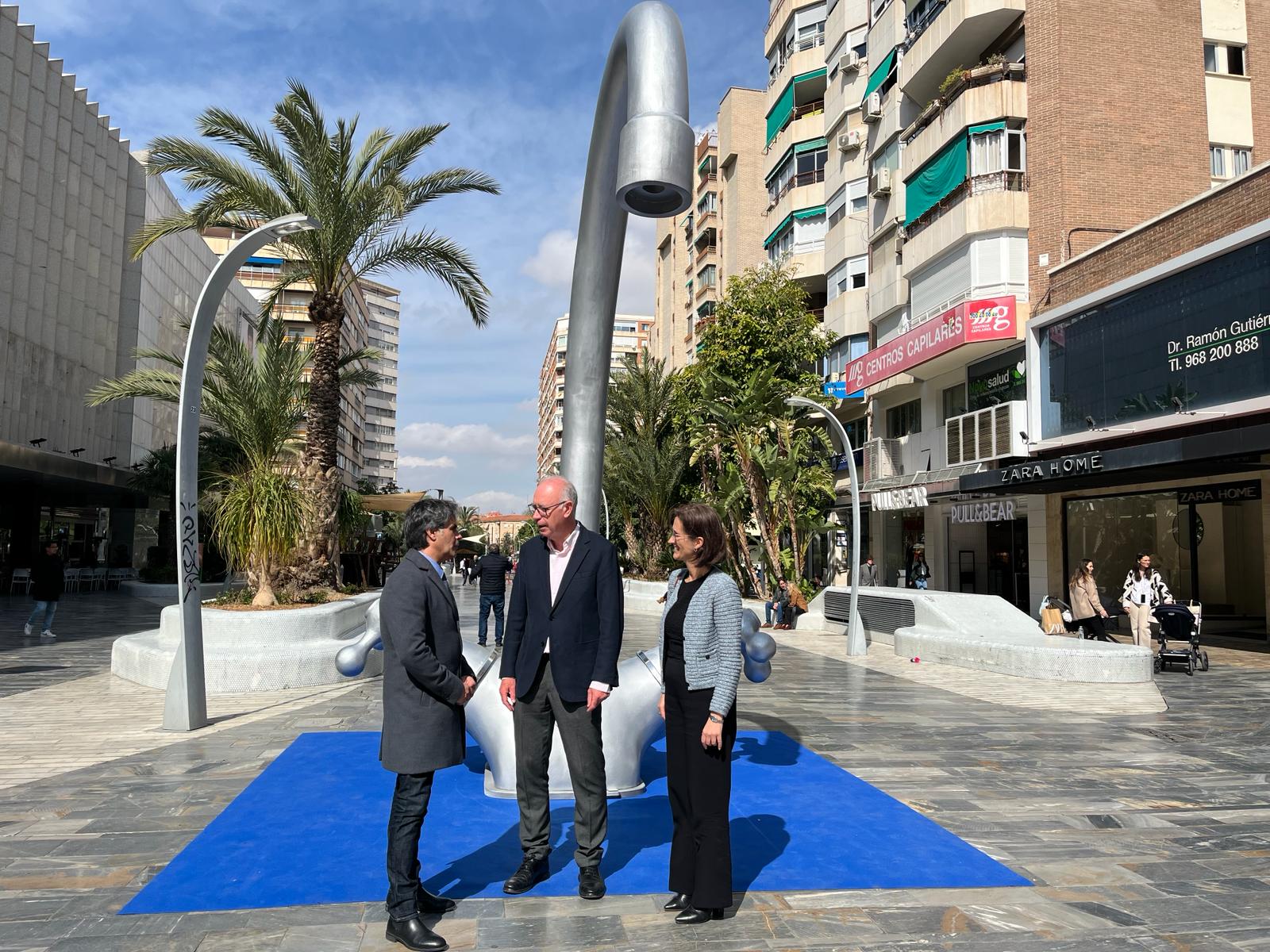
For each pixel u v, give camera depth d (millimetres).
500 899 3799
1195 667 12906
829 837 4730
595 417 5898
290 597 13305
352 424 70625
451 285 16531
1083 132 20062
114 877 4004
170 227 14781
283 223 7746
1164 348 16234
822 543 34219
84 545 40375
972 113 20953
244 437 14406
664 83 3988
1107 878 4121
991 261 20594
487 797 5547
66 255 29844
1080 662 11094
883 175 26203
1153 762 6660
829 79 32469
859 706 9312
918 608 15047
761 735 7684
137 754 6586
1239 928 3527
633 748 5773
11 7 26391
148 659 9750
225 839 4559
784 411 24406
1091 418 18172
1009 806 5406
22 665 11469
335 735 7316
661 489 31312
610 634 3967
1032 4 20547
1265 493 15695
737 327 27562
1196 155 20500
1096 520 19469
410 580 3537
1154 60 20531
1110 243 17828
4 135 26109
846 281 30172
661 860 4340
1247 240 14203
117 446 33969
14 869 4094
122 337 34031
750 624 5445
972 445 21672
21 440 27266
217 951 3227
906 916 3631
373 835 4668
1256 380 14242
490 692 5758
